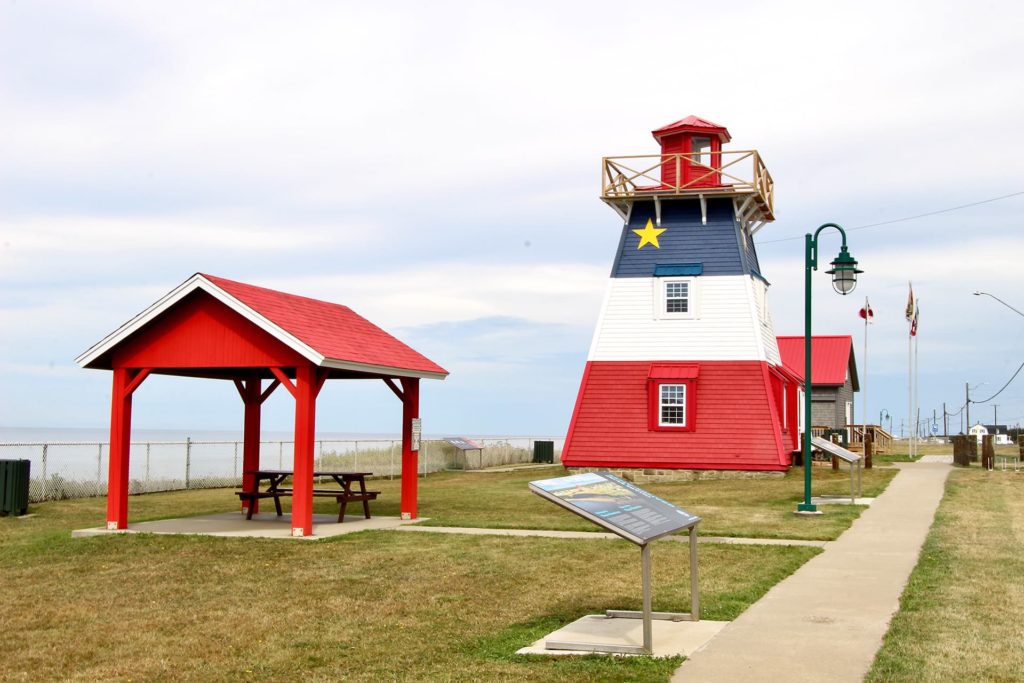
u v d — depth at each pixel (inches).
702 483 1151.6
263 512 906.1
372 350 778.2
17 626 435.2
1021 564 541.0
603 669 341.4
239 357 723.4
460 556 601.6
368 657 374.6
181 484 1249.4
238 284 745.6
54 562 605.0
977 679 317.1
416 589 503.5
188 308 740.7
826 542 644.1
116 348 761.0
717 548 621.3
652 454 1231.5
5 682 351.3
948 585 481.1
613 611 430.6
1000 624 395.9
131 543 671.1
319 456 1487.5
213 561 598.5
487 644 388.8
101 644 403.5
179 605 475.2
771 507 862.5
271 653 384.2
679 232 1290.6
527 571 547.8
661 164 1285.7
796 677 321.1
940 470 1275.8
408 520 794.8
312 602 476.1
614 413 1262.3
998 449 2113.7
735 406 1222.9
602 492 394.6
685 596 466.9
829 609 429.1
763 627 394.3
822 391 1817.2
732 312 1251.8
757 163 1240.2
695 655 351.6
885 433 2143.2
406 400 814.5
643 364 1270.9
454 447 1712.6
